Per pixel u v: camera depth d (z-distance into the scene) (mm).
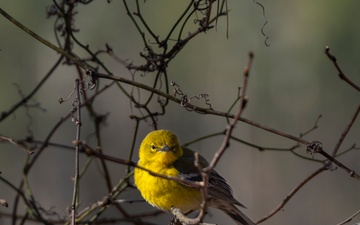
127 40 17969
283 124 18516
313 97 18109
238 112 4938
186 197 8500
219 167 19781
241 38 18234
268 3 17797
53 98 19125
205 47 18844
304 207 19266
